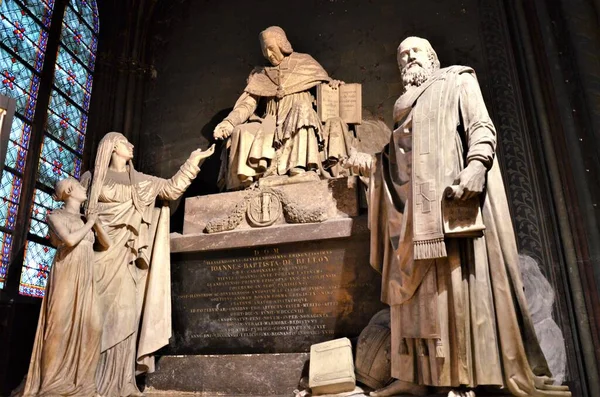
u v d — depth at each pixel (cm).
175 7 757
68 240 415
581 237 484
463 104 378
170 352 486
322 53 673
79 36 689
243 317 471
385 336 391
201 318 484
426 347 338
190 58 723
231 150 532
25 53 589
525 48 573
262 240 470
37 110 594
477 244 338
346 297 445
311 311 453
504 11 608
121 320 446
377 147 582
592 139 487
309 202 475
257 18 716
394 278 368
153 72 731
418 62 430
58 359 398
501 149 551
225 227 490
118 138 506
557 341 412
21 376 513
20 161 561
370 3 676
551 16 543
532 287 436
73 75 666
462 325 324
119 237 468
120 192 482
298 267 464
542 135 533
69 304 410
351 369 385
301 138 514
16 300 524
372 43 657
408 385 347
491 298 333
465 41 617
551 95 541
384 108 625
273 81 576
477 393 329
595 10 507
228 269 486
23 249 543
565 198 503
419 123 375
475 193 330
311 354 406
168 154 683
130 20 736
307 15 696
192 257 501
